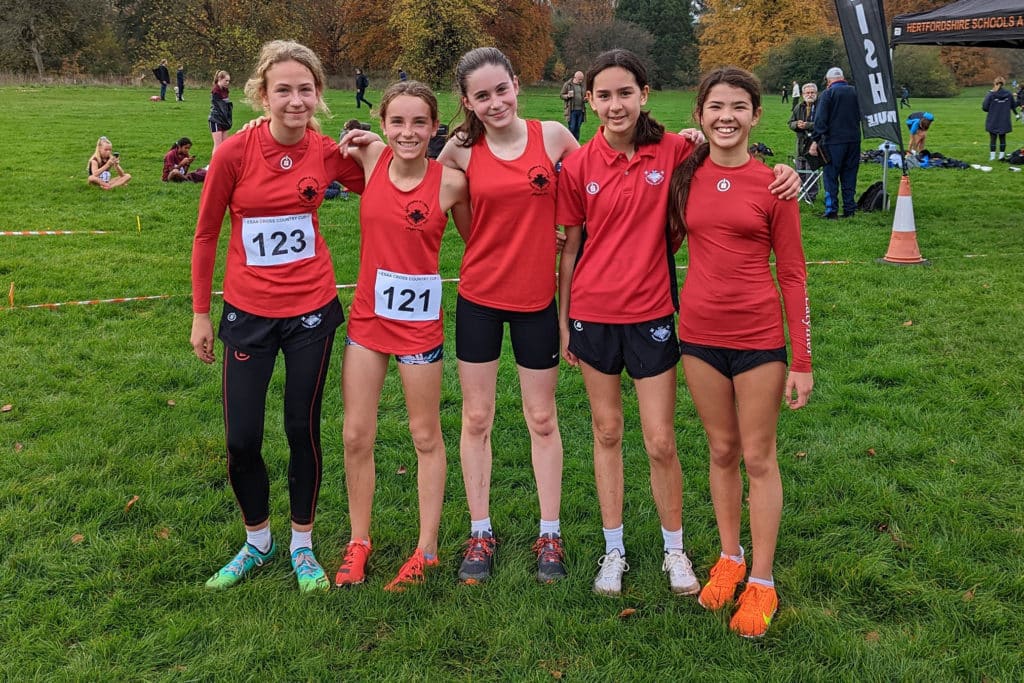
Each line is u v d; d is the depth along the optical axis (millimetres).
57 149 15789
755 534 2840
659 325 2852
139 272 7660
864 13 8453
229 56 41500
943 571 3078
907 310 6473
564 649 2717
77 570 3129
